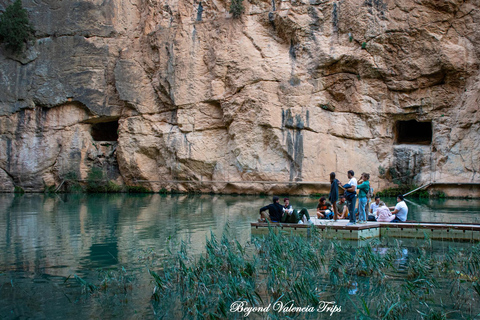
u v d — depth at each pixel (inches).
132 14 1261.1
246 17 1087.6
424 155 949.8
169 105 1168.2
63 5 1236.5
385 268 310.8
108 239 434.9
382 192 944.9
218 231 474.9
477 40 916.0
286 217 460.4
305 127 999.6
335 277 293.7
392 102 993.5
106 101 1204.5
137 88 1183.6
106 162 1231.5
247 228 493.0
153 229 494.3
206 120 1127.0
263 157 1033.5
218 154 1117.1
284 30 1052.5
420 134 1079.6
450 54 916.6
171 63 1135.6
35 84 1222.3
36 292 270.1
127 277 299.7
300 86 1016.2
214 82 1095.6
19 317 230.1
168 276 287.7
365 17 973.2
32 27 1234.0
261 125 1028.5
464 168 901.8
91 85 1200.8
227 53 1083.3
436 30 934.4
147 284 285.9
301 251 343.3
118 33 1230.3
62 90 1210.6
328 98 1018.1
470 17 919.7
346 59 986.1
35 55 1234.6
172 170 1149.7
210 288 276.8
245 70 1055.6
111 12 1227.9
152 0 1219.9
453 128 930.7
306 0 1032.8
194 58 1126.4
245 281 278.7
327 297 257.3
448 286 274.5
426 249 374.9
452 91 944.3
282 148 1010.7
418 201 816.9
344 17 990.4
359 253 324.2
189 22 1149.7
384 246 390.9
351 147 1003.3
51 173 1224.2
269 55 1054.4
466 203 770.8
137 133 1182.9
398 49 966.4
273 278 271.3
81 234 465.7
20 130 1232.8
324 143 997.2
